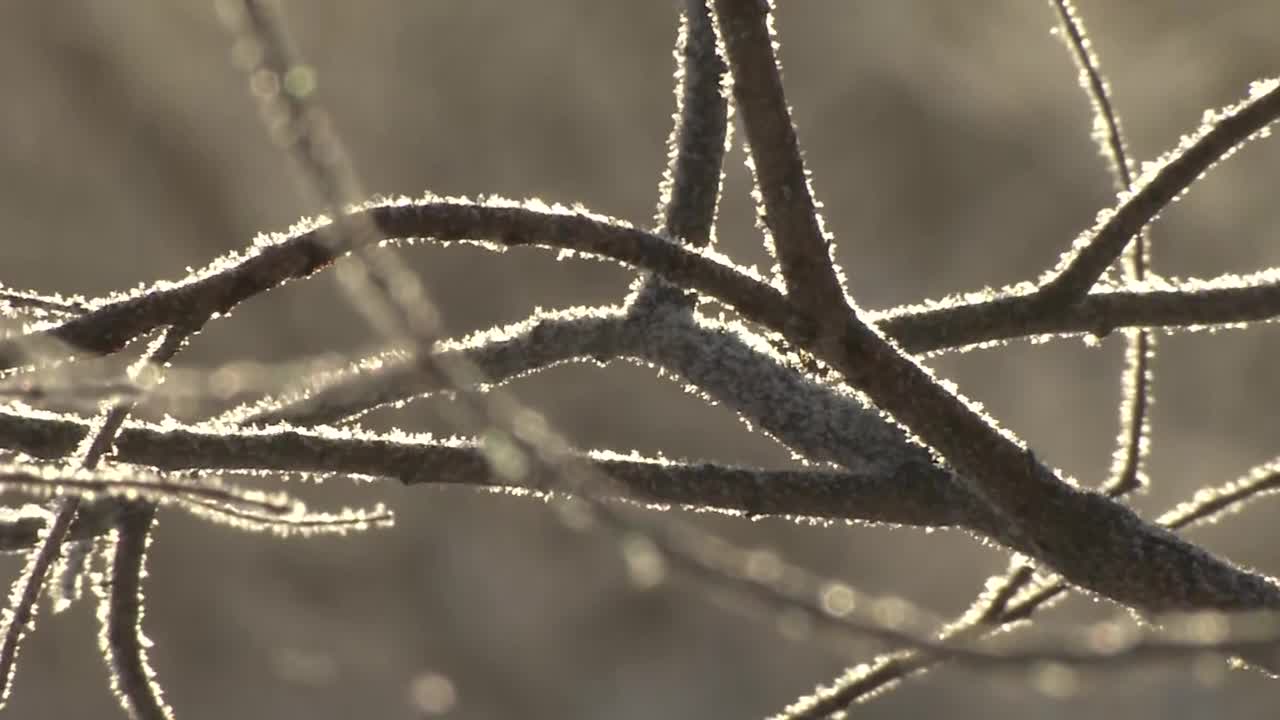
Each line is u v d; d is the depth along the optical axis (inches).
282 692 216.2
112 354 33.1
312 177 29.7
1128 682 29.0
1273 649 30.8
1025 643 28.9
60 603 35.1
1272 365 206.8
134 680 35.3
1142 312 35.4
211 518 34.5
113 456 33.6
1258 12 214.2
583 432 217.2
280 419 34.7
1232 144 34.9
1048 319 35.6
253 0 29.8
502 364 35.5
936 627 35.4
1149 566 33.9
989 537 34.4
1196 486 203.3
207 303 33.1
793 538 211.8
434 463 33.9
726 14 32.6
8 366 32.6
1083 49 37.4
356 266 29.8
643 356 35.6
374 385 34.4
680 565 29.0
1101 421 210.7
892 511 34.3
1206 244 211.0
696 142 36.3
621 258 33.4
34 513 35.4
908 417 33.5
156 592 215.9
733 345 35.5
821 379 35.3
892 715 201.6
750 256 196.5
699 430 217.9
